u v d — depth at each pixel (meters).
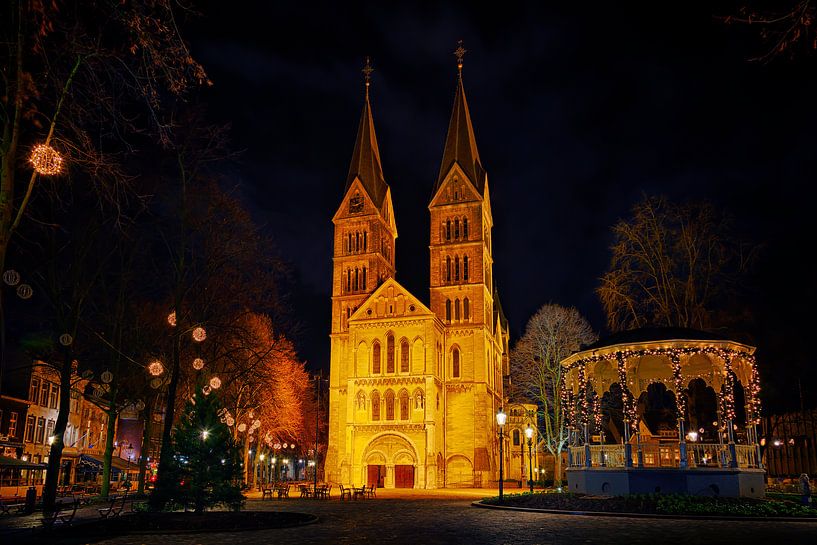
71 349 36.25
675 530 23.80
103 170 18.34
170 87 15.35
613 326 49.41
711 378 42.56
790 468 79.25
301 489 53.81
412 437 78.50
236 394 54.19
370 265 94.19
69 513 33.38
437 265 91.56
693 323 46.81
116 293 43.44
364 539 22.05
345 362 90.56
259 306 44.38
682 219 47.44
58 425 35.22
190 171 37.94
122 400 46.47
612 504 31.91
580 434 45.88
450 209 93.06
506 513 33.16
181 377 46.28
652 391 74.50
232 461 30.72
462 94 99.12
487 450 84.12
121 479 72.38
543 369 74.75
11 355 58.09
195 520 27.23
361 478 79.19
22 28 14.92
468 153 95.56
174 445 30.58
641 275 48.31
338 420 88.56
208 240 39.09
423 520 29.55
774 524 25.84
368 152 100.69
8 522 29.16
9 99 15.51
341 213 97.31
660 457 40.19
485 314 89.81
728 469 33.97
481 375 86.12
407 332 82.06
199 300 41.22
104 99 16.50
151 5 14.51
